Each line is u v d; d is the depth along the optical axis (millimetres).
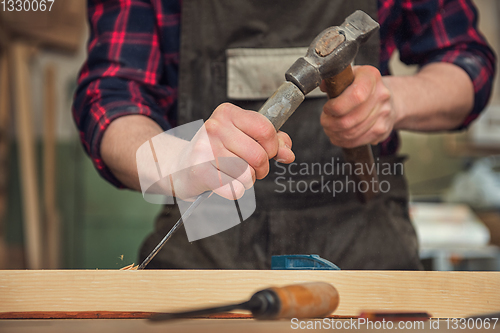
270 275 437
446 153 1872
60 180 2252
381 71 747
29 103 2203
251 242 630
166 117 759
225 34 700
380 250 643
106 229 2240
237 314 422
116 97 684
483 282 455
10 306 427
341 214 649
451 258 1313
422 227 1490
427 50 797
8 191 2215
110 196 2254
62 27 2223
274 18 691
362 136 606
